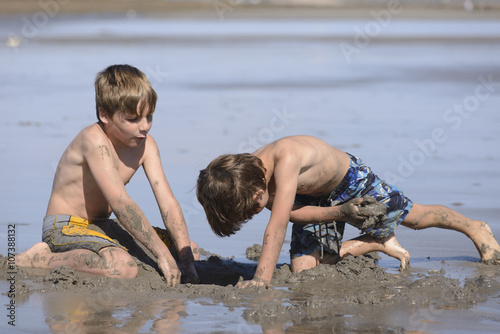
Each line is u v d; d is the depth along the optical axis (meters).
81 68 47.62
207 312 9.41
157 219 15.20
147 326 8.80
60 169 12.20
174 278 11.36
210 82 41.88
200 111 31.17
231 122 28.16
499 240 13.43
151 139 12.70
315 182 11.95
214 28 88.50
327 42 68.31
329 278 11.56
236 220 10.72
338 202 12.49
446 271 12.08
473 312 9.45
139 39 69.88
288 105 33.03
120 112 11.30
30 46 62.50
